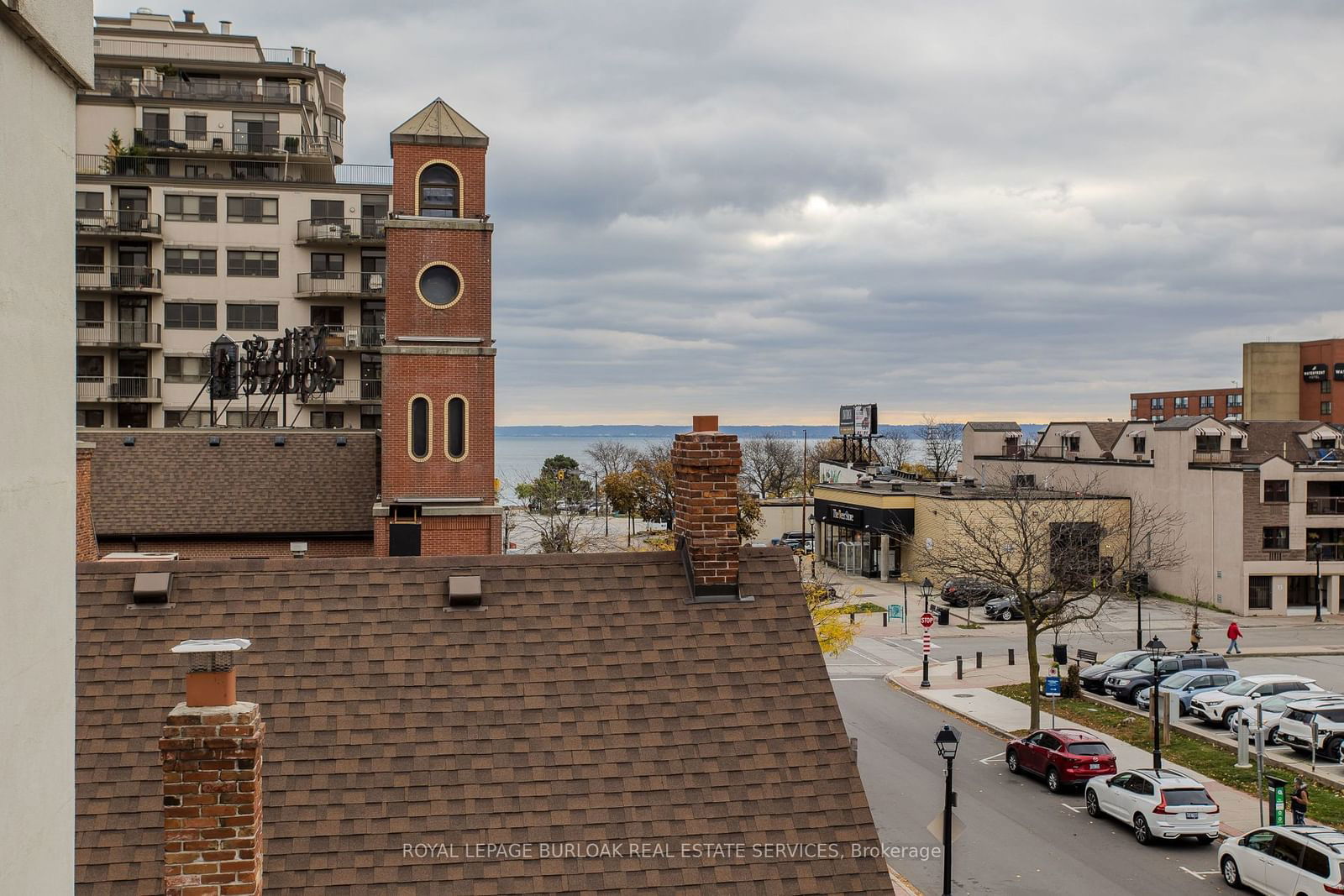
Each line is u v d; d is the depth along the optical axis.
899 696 40.78
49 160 4.24
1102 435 83.25
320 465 36.28
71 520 4.51
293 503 35.25
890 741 33.88
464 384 32.56
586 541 65.94
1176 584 63.28
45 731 4.24
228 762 8.96
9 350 3.90
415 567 13.30
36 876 4.14
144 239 61.38
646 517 80.69
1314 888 19.39
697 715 11.98
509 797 11.02
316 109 73.56
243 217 62.66
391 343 32.34
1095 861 23.14
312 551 35.06
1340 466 59.78
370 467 36.50
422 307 32.50
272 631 12.40
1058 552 43.75
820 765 11.68
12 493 3.93
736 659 12.62
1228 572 58.78
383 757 11.20
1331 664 45.25
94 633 12.20
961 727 35.88
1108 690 39.28
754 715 12.05
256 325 62.94
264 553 34.72
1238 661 46.06
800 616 13.19
